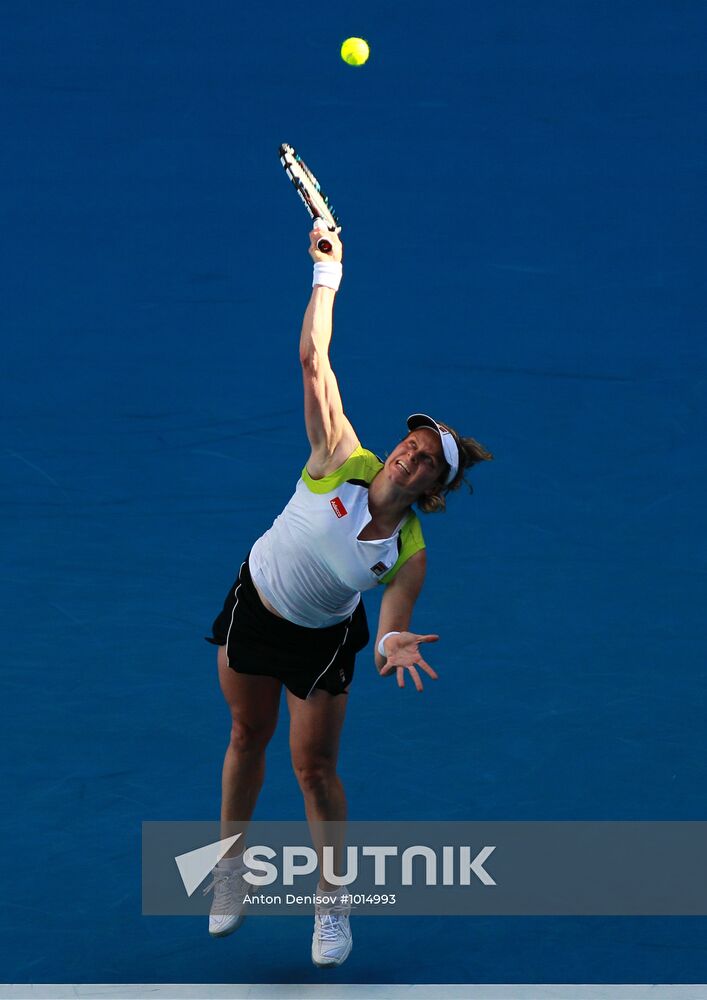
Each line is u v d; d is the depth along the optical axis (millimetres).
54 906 26156
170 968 24875
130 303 43156
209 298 43438
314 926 25781
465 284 44094
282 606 24016
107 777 29312
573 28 52812
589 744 30438
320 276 24000
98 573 34844
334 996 24188
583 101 50125
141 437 38938
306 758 24797
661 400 40625
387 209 46406
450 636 33375
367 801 28797
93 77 50344
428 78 50875
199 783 29266
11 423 39188
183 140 48406
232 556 35406
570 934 25734
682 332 42781
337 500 23375
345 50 32656
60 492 37156
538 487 37844
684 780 29531
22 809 28406
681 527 36719
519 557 35750
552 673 32406
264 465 38156
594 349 42156
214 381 40812
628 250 45375
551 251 45281
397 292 43750
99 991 24188
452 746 30328
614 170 47938
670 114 49750
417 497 23531
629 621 33906
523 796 29047
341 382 40500
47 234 45156
